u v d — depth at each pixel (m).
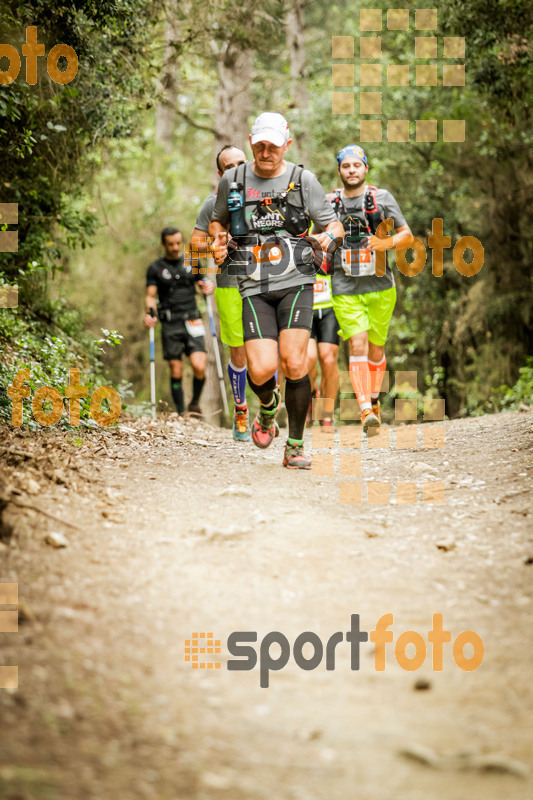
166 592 5.74
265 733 4.23
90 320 35.47
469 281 33.25
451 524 7.39
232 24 20.94
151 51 17.95
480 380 32.03
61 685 4.40
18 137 14.31
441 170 32.06
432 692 4.69
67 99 16.02
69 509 7.07
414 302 35.56
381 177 34.00
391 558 6.62
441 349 34.84
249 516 7.52
